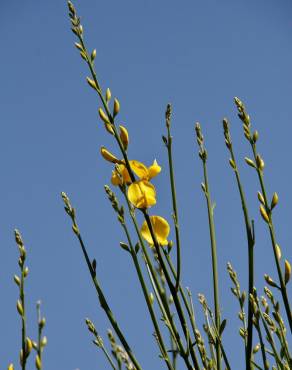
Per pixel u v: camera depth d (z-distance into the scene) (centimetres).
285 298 91
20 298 91
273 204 93
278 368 94
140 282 95
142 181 95
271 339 94
